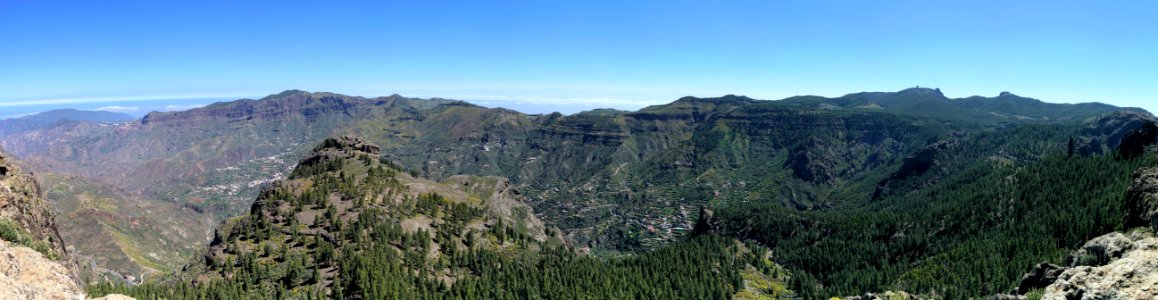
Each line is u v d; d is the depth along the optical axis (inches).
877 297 5393.7
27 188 5142.7
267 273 7175.2
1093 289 2664.9
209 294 6456.7
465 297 6796.3
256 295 6456.7
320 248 7672.2
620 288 7682.1
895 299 5265.8
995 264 7869.1
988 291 7445.9
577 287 7588.6
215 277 7268.7
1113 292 2578.7
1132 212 5964.6
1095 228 7185.0
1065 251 7283.5
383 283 6520.7
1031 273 4244.6
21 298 2367.1
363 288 6437.0
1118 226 6515.8
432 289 7027.6
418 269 7790.4
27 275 2829.7
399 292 6560.0
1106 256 3745.1
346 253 7534.5
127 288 6003.9
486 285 7268.7
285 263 7578.7
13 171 5132.9
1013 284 7150.6
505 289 7539.4
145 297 5880.9
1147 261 2657.5
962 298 7406.5
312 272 7224.4
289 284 6993.1
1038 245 7770.7
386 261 7504.9
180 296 6171.3
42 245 4030.5
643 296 7632.9
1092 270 2812.5
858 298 5556.1
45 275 2908.5
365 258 7185.0
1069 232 7652.6
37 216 4958.2
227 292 6451.8
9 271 2760.8
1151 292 2471.7
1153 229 5064.0
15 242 3774.6
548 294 7460.6
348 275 6796.3
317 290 6727.4
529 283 7677.2
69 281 3004.4
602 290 7647.6
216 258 7780.5
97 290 5595.5
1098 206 7701.8
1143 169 6186.0
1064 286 2844.5
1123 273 2645.2
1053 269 4082.2
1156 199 5585.6
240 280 7017.7
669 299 7795.3
